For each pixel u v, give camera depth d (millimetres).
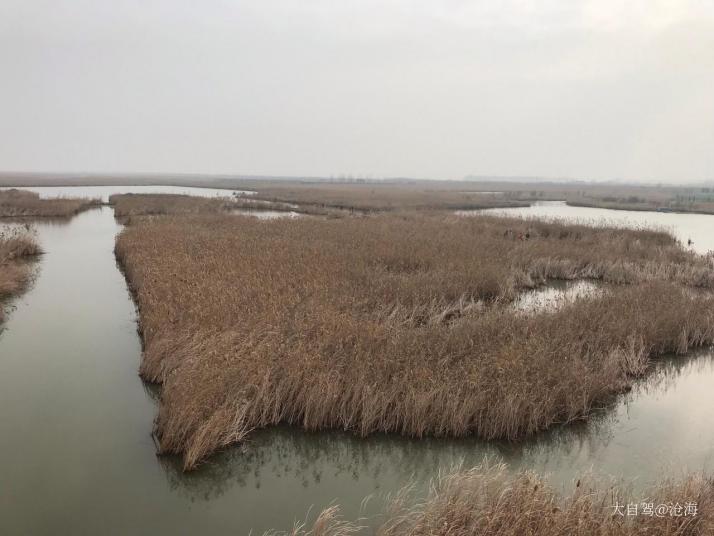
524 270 16891
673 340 10438
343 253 15656
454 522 4668
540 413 7223
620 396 8484
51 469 6160
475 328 9359
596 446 7043
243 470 6559
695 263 17906
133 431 7066
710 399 8594
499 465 6211
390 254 15922
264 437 7062
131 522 5316
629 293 12203
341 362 8000
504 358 7879
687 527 4715
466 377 7566
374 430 7176
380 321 10422
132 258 16438
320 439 7109
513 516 4660
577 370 8062
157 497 5777
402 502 5453
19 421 7262
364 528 5223
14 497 5617
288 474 6465
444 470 6441
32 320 12039
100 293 14648
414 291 12055
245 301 10516
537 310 11305
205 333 8898
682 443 7105
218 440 6578
